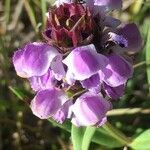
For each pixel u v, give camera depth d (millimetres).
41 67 63
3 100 111
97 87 67
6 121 110
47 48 64
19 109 111
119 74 65
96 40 66
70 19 63
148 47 96
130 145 97
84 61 61
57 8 65
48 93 72
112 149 102
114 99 71
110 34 65
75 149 86
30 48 64
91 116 71
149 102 111
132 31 71
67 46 65
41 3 112
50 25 66
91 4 68
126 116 109
